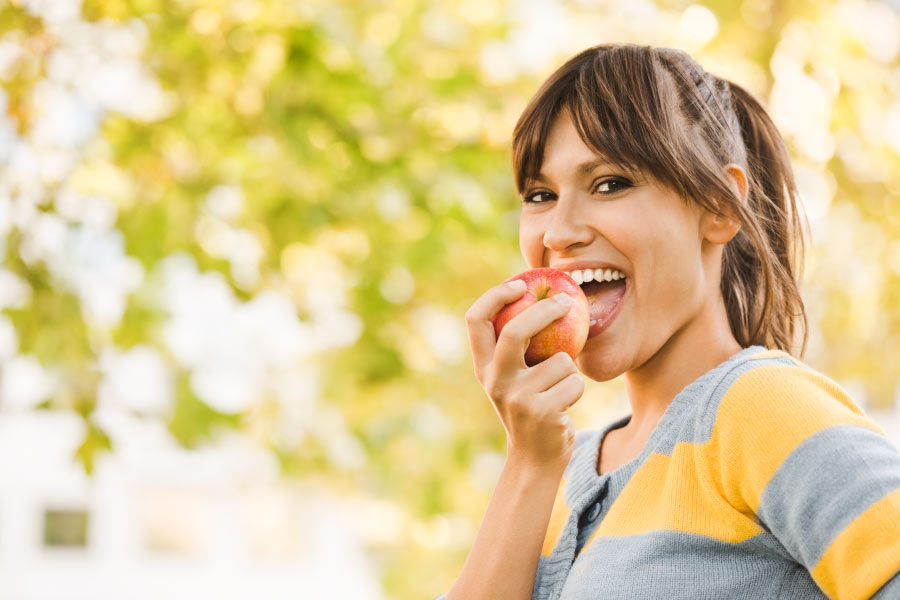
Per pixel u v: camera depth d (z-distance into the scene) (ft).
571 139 4.60
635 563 4.02
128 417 13.56
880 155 14.69
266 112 13.98
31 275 12.77
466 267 17.07
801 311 5.13
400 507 19.80
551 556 4.54
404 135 14.67
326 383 17.31
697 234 4.51
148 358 14.93
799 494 3.57
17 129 12.48
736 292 4.91
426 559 20.33
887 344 15.62
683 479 4.06
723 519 3.90
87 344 12.94
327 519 52.95
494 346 4.68
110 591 51.11
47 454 51.39
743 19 14.08
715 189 4.42
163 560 51.93
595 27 15.66
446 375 19.35
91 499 51.47
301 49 13.96
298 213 14.26
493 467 20.16
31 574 50.67
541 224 4.78
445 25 15.88
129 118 13.65
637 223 4.42
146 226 13.51
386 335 16.57
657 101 4.48
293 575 52.54
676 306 4.48
